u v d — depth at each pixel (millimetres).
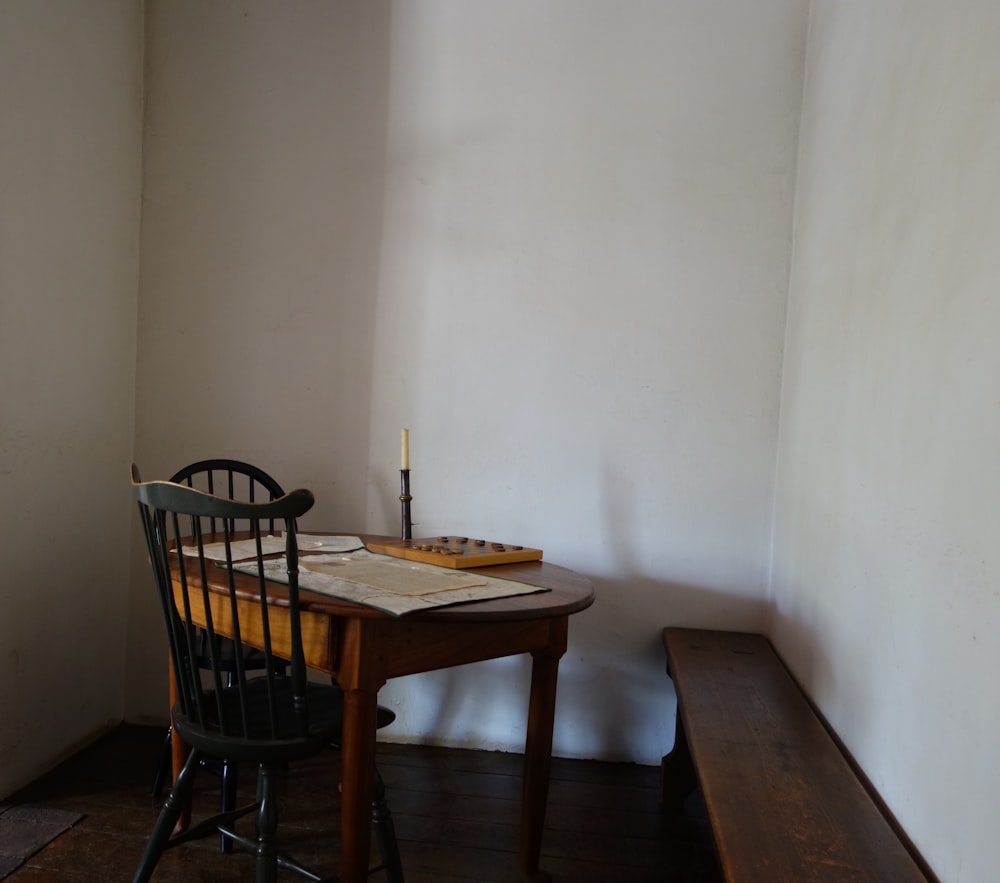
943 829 1038
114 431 2453
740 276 2328
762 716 1571
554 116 2402
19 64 1983
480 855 1808
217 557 1713
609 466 2383
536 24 2412
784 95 2314
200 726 1415
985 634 954
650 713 2373
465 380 2445
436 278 2457
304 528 2516
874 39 1585
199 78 2531
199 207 2537
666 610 2367
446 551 1899
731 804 1172
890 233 1401
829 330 1793
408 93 2469
